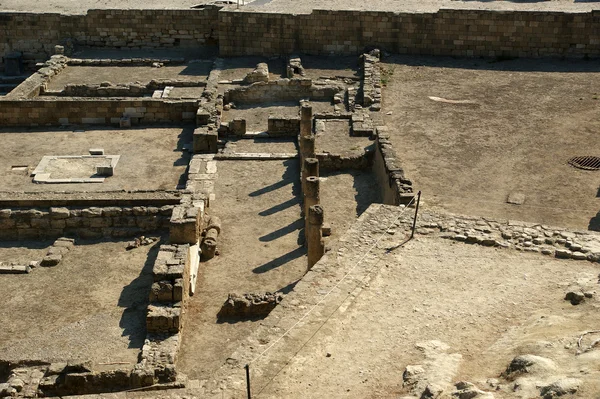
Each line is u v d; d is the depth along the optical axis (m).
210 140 36.50
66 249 27.97
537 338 14.91
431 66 46.72
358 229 20.28
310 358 15.15
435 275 18.11
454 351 15.10
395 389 13.99
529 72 45.38
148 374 20.38
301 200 31.59
